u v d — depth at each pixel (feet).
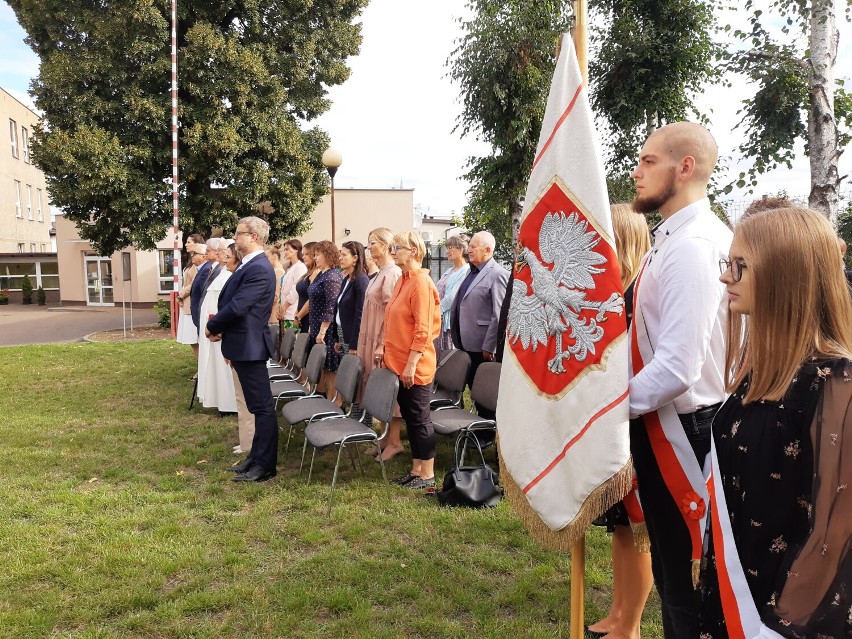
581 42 6.80
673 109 25.27
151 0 44.32
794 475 3.94
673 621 6.35
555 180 6.66
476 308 17.30
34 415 21.56
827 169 18.74
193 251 26.76
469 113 30.14
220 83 47.52
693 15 24.30
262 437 14.99
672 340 5.89
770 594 4.00
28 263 95.20
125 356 35.12
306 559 10.92
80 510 13.03
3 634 8.65
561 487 6.54
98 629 8.86
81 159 45.16
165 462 16.29
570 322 6.44
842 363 3.81
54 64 45.42
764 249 4.17
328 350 19.80
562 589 9.88
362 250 18.38
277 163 52.13
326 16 53.16
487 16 28.25
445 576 10.32
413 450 14.42
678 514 6.28
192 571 10.54
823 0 18.54
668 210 6.53
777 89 20.40
